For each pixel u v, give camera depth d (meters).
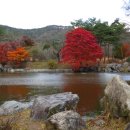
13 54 81.50
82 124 12.94
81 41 70.81
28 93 29.09
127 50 86.94
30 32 165.00
